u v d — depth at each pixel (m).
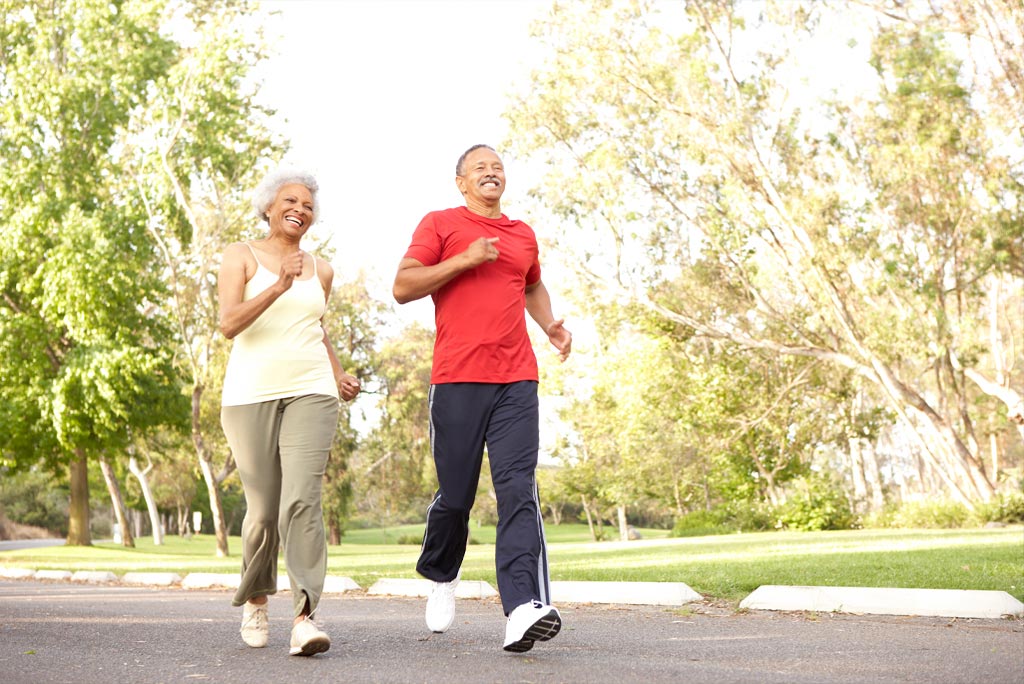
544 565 3.83
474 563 10.63
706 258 26.17
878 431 31.23
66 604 6.53
